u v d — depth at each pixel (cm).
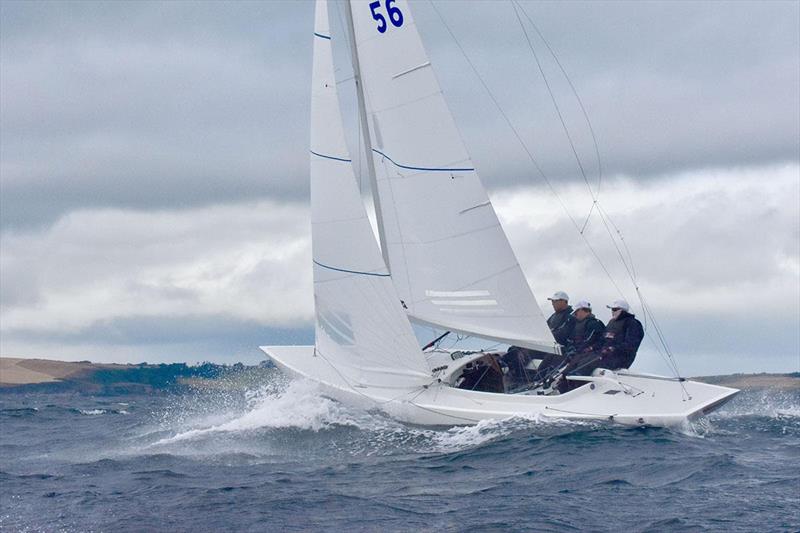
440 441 5844
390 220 6569
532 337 6322
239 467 5438
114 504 4612
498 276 6366
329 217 6338
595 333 6500
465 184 6391
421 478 5041
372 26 6512
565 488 4744
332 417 6312
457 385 6419
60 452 6400
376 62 6519
